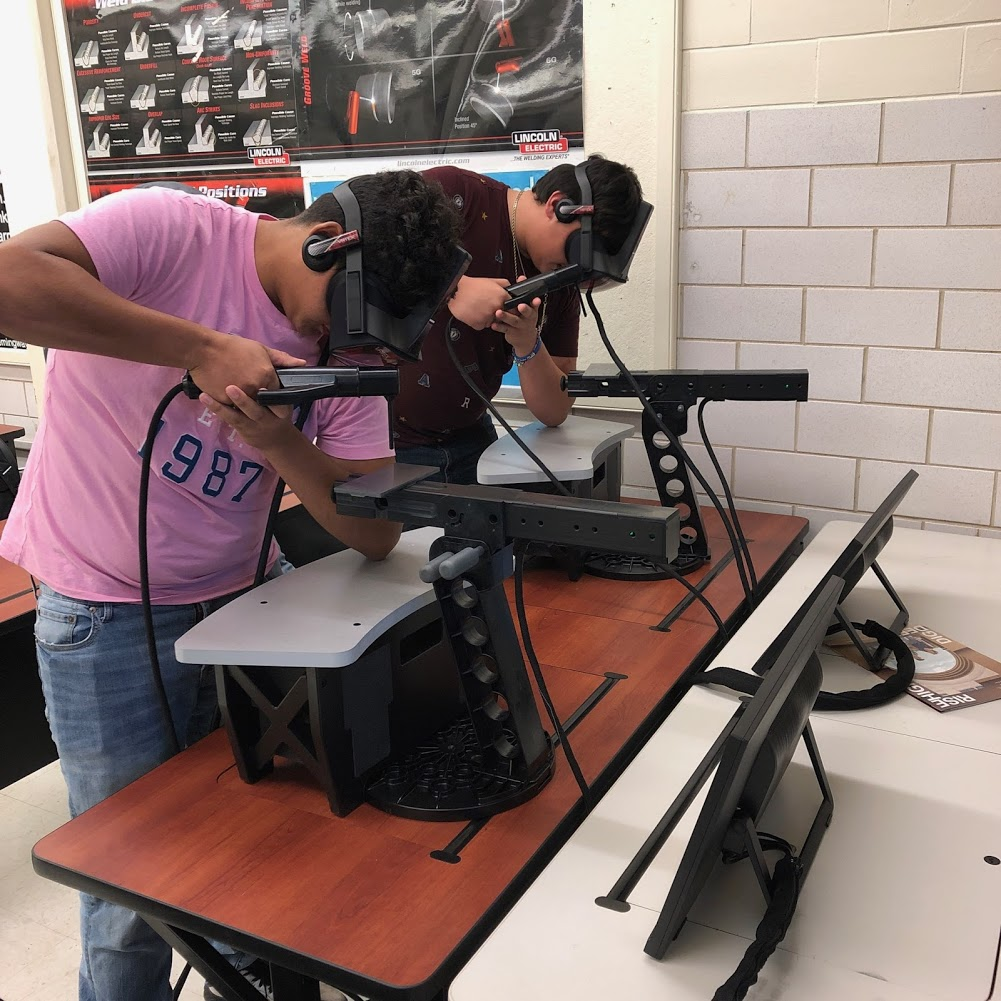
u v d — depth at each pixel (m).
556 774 1.14
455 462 1.97
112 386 1.14
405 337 1.01
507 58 2.20
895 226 1.96
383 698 1.12
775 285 2.10
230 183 2.67
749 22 1.97
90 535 1.23
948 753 1.20
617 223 1.56
